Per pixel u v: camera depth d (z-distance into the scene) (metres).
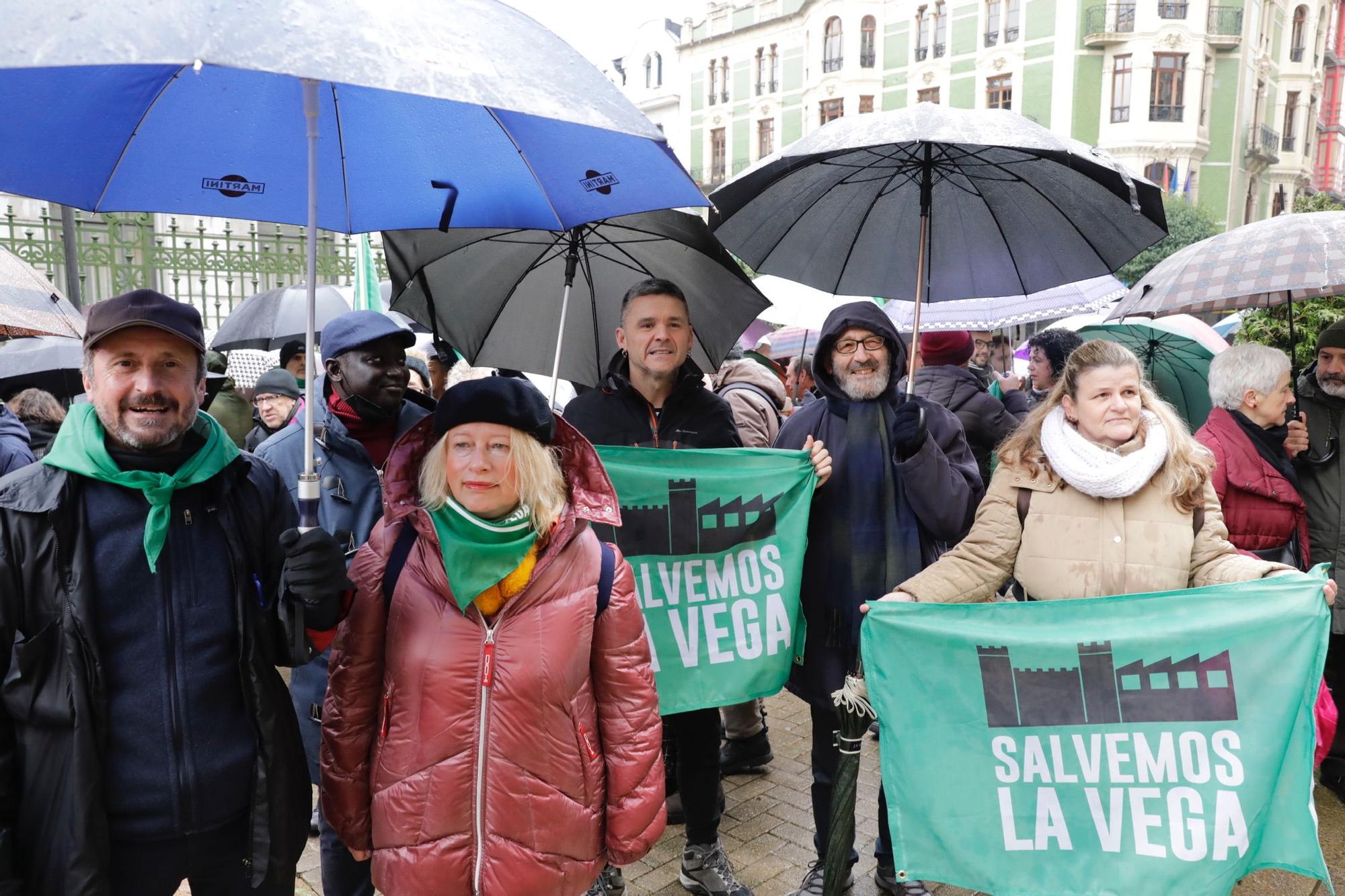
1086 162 2.25
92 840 1.60
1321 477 3.62
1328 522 3.60
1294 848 2.08
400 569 1.90
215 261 9.85
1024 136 2.24
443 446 1.85
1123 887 2.14
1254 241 3.41
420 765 1.81
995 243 2.87
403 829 1.82
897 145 2.59
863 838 3.37
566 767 1.87
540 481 1.86
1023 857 2.21
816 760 2.88
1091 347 2.31
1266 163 35.47
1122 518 2.28
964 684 2.26
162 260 9.59
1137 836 2.15
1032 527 2.36
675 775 3.57
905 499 2.77
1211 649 2.15
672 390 3.04
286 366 5.19
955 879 2.24
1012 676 2.24
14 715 1.61
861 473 2.80
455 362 4.66
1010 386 6.39
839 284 3.08
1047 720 2.22
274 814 1.79
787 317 5.18
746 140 42.69
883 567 2.75
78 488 1.65
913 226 2.95
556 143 2.00
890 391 2.88
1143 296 3.78
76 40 1.12
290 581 1.66
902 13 36.38
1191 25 31.58
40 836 1.62
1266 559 3.38
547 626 1.85
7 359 4.21
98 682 1.62
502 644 1.83
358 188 2.11
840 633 2.78
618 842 1.95
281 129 1.98
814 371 2.91
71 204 1.91
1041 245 2.81
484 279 3.24
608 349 3.41
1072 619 2.23
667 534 2.78
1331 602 2.13
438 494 1.85
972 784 2.24
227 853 1.81
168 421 1.66
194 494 1.76
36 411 4.01
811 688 2.83
